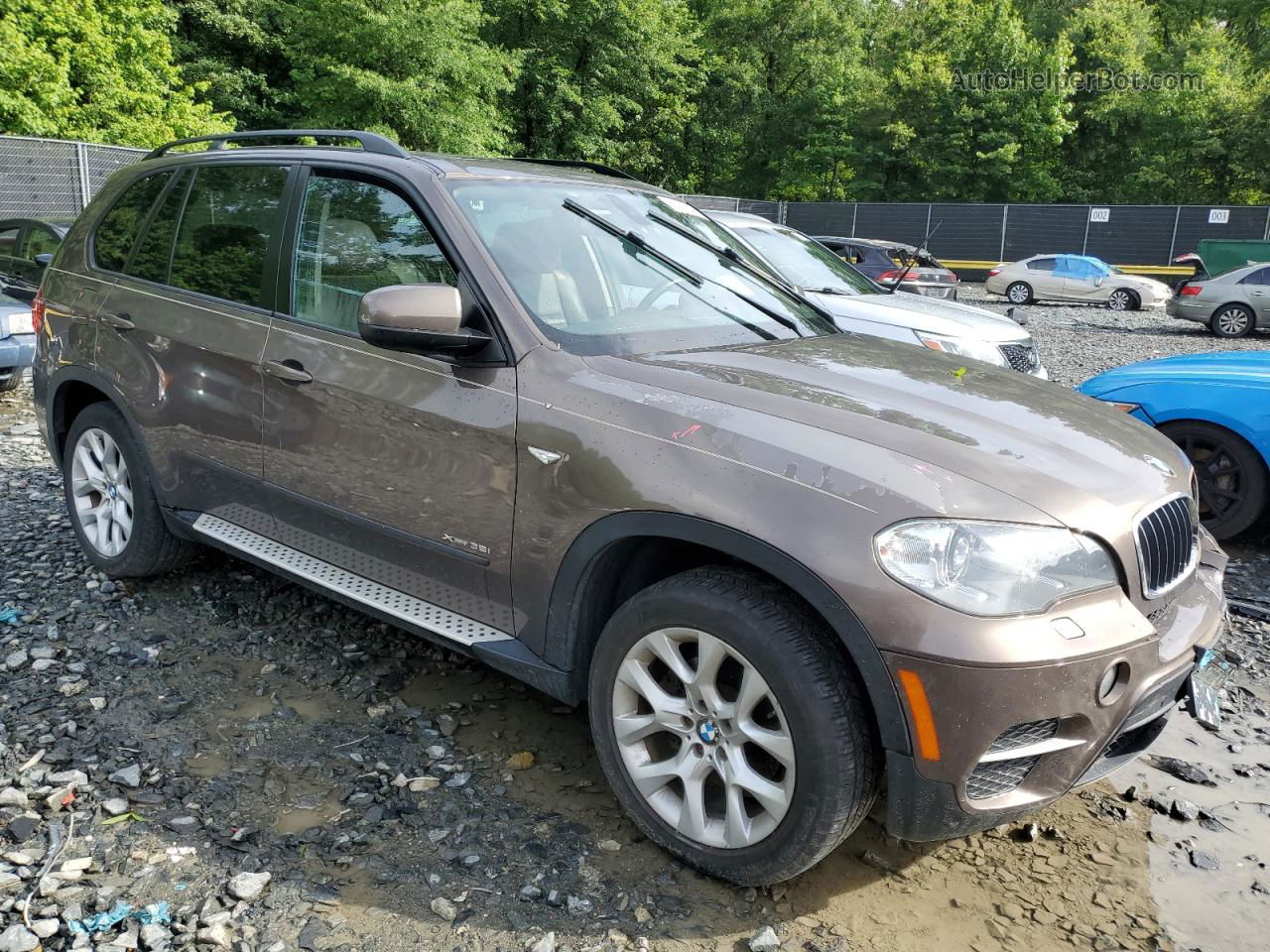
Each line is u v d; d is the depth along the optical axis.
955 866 2.62
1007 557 2.11
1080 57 41.91
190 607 4.00
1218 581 2.88
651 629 2.45
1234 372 5.32
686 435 2.42
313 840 2.59
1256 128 37.91
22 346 8.33
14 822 2.59
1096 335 18.59
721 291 3.40
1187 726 3.52
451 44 25.47
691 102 39.97
